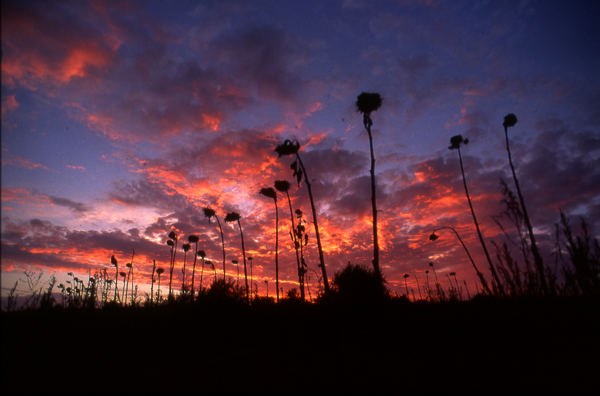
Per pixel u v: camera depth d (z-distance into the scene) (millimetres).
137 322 7188
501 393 2857
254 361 4539
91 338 5422
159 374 3871
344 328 6980
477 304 6281
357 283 8688
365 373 3803
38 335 5211
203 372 3963
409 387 3234
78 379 3561
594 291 4004
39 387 3240
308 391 3254
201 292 10359
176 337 6176
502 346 4199
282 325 7738
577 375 3059
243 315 9016
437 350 4523
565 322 4191
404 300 9016
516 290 4594
